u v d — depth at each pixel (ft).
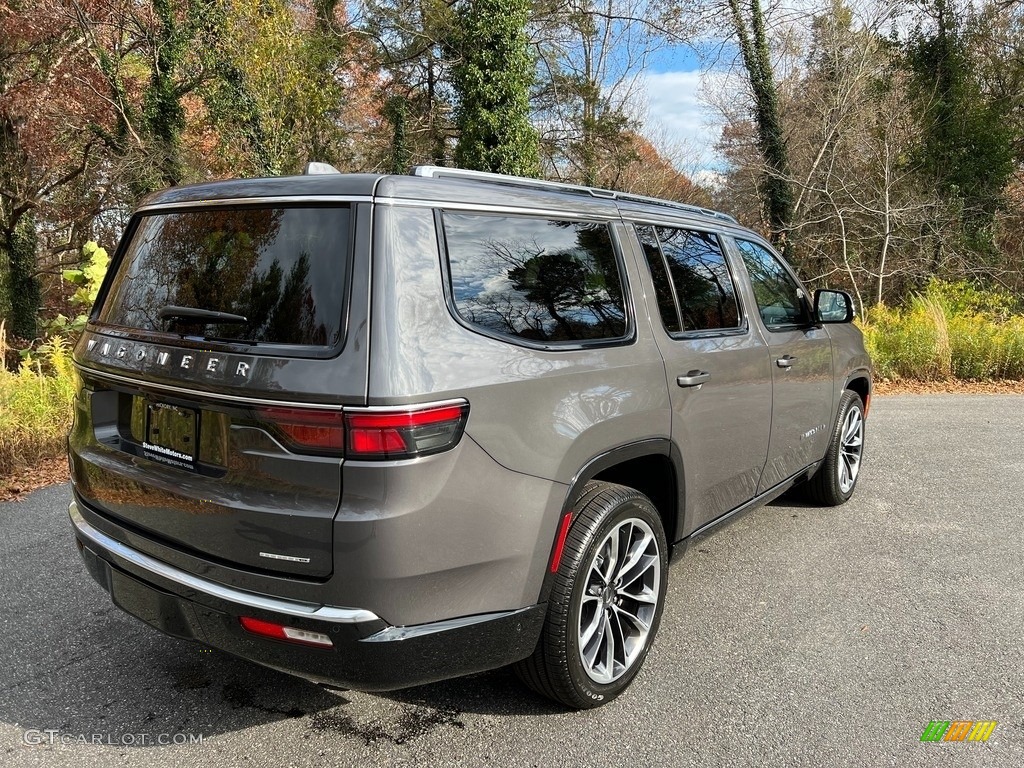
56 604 11.79
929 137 67.21
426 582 6.94
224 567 7.20
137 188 58.34
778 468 13.42
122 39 60.08
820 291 14.33
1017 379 37.73
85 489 8.93
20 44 57.21
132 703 9.12
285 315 7.12
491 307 7.70
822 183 68.59
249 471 7.00
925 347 38.11
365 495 6.55
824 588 12.59
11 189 61.31
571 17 77.92
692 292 11.01
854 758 8.13
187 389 7.38
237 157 56.54
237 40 54.34
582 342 8.67
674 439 9.89
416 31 76.13
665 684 9.62
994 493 18.07
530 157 64.18
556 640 8.21
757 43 64.44
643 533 9.45
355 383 6.52
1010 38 68.74
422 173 8.03
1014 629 11.14
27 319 67.15
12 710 8.93
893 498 17.66
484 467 7.20
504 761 8.05
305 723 8.74
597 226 9.55
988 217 67.00
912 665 10.10
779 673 9.89
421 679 7.20
